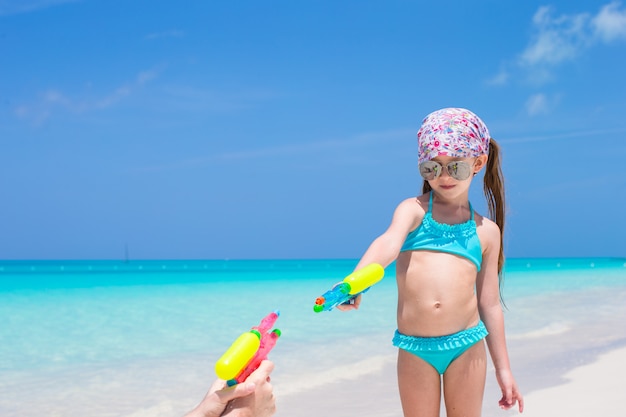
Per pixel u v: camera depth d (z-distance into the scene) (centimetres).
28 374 768
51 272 4591
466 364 381
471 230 395
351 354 853
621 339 981
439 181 381
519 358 826
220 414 158
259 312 1441
